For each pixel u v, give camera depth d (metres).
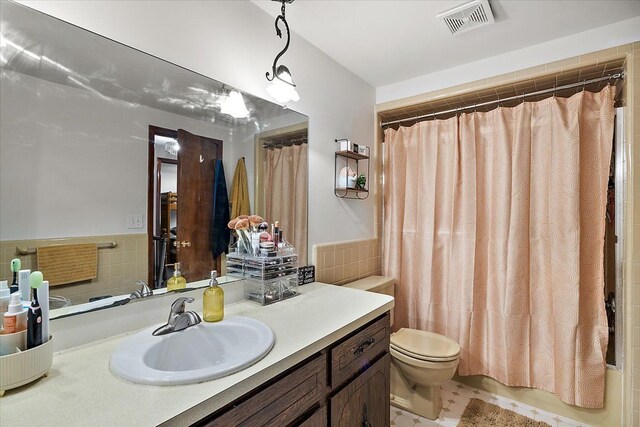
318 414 1.03
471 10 1.62
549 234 1.93
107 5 1.06
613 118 1.78
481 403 2.03
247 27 1.53
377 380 1.37
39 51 0.92
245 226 1.49
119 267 1.10
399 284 2.50
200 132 1.35
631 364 1.67
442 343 1.95
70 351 0.95
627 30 1.70
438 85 2.33
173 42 1.24
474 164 2.18
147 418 0.63
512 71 2.04
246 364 0.83
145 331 1.07
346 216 2.25
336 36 1.87
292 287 1.60
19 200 0.89
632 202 1.67
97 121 1.04
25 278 0.84
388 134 2.62
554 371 1.90
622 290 1.75
